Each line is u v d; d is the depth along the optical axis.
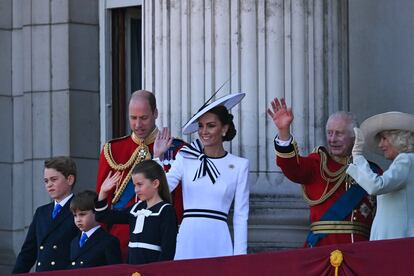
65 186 47.22
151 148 47.72
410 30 53.91
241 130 49.50
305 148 49.53
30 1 59.34
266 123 49.41
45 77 58.94
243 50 49.62
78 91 58.66
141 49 58.28
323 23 50.06
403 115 43.06
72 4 58.72
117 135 59.09
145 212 43.69
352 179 45.41
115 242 45.56
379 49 54.25
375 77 54.25
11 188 59.94
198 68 50.03
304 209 48.88
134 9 59.22
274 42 49.56
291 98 49.59
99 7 59.22
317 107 49.78
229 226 48.78
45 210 47.50
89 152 58.72
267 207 48.94
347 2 51.81
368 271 40.50
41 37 59.09
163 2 50.75
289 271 41.12
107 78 59.00
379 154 45.72
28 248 47.84
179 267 41.94
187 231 44.75
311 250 41.00
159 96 50.72
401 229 42.50
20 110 60.00
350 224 45.16
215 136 45.06
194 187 44.94
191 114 50.09
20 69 60.06
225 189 44.88
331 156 45.72
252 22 49.59
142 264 42.59
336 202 45.34
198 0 50.12
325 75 50.00
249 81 49.53
